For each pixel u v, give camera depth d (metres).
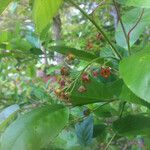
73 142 0.23
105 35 0.22
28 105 0.35
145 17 0.26
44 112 0.19
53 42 0.36
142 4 0.19
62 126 0.19
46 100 0.33
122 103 0.26
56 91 0.22
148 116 0.23
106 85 0.22
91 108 0.27
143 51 0.18
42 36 0.27
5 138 0.19
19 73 0.49
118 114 0.27
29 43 0.34
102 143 0.26
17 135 0.19
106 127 0.26
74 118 0.26
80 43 0.43
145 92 0.16
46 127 0.19
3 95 0.45
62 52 0.25
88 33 0.46
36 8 0.17
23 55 0.36
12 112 0.22
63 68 0.24
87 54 0.24
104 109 0.27
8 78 0.52
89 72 0.24
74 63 0.30
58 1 0.17
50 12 0.17
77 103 0.22
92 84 0.22
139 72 0.16
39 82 0.44
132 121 0.22
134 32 0.26
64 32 0.74
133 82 0.16
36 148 0.18
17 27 0.36
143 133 0.22
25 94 0.44
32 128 0.19
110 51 0.27
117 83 0.22
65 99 0.22
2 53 0.36
